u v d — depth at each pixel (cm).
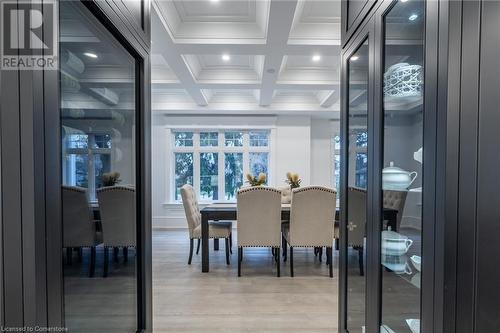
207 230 340
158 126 625
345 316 172
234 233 561
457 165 83
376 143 130
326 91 514
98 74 124
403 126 123
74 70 107
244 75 433
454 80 82
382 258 127
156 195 624
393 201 125
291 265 323
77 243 108
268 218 320
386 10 121
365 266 142
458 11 82
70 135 104
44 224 79
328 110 575
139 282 161
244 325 220
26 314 75
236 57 396
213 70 430
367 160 140
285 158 630
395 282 126
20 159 74
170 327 217
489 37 83
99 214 127
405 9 116
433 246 87
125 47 144
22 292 75
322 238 321
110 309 138
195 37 302
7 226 74
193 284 300
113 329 140
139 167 162
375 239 131
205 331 211
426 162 91
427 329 89
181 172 648
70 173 104
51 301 81
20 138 74
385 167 127
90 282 120
